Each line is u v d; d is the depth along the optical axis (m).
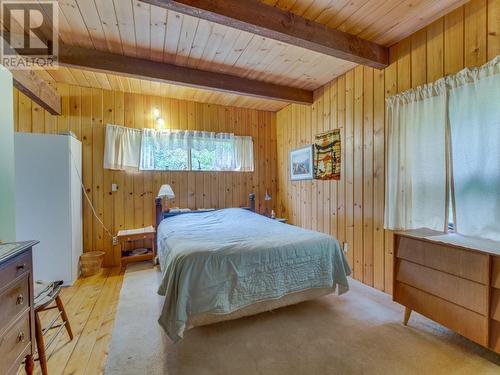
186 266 1.82
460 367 1.57
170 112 4.04
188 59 2.79
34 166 2.74
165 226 3.10
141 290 2.74
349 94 3.12
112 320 2.15
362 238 2.94
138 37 2.36
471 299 1.58
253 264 2.00
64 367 1.60
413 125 2.32
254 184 4.66
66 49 2.47
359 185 2.98
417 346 1.77
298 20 2.07
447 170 2.09
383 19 2.15
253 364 1.62
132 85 3.51
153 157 3.87
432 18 2.15
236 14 1.83
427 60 2.25
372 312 2.25
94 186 3.57
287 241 2.23
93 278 3.10
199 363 1.63
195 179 4.18
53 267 2.80
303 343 1.83
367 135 2.87
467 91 1.94
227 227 2.89
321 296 2.35
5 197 1.56
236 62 2.88
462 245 1.66
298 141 4.16
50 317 2.19
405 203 2.40
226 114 4.45
